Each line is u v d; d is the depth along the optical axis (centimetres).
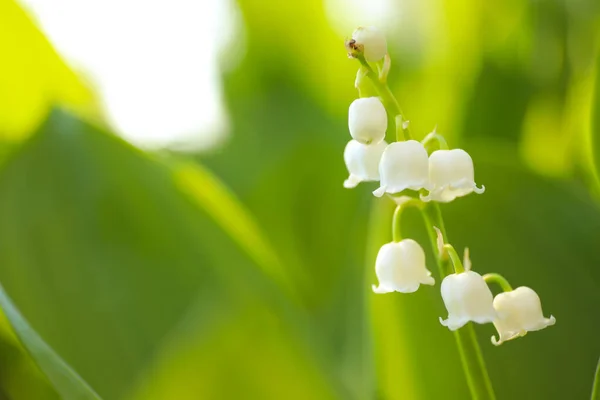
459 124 43
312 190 46
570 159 38
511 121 44
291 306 37
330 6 50
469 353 30
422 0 48
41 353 31
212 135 53
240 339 36
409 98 46
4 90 39
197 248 38
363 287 38
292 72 50
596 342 34
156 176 38
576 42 43
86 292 38
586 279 35
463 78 45
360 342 37
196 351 36
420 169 30
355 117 30
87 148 38
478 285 30
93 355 37
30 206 38
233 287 37
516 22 46
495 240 36
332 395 36
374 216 35
